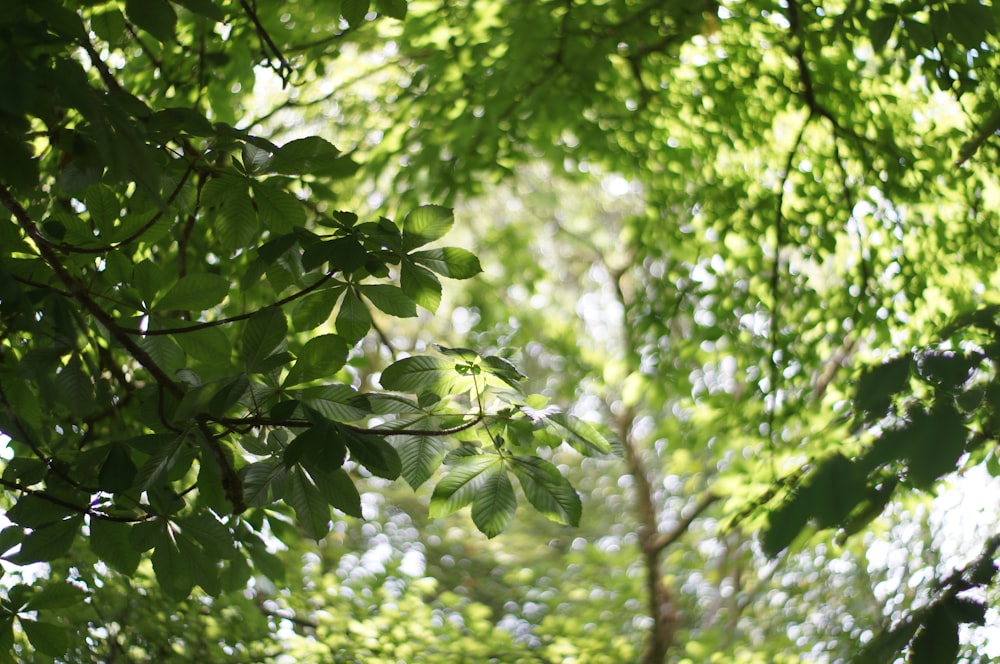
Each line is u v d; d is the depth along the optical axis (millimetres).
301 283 2680
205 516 2523
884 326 6434
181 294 2570
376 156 6668
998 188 5977
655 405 8406
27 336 3229
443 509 2527
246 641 6383
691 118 7023
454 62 6199
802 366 6945
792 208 6824
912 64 5637
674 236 7762
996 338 1637
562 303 13008
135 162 1865
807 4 5480
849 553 8148
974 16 3455
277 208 2639
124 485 2389
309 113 6445
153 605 5652
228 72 5086
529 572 10711
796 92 6227
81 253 2578
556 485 2537
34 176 1896
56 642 2787
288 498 2434
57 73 1731
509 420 2588
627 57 6379
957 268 6273
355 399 2439
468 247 11500
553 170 9023
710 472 10766
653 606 10336
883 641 1957
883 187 6297
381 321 10156
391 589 8250
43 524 2529
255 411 2404
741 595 9930
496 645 7805
